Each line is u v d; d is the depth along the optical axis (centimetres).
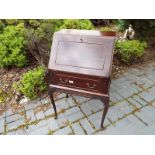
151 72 373
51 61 226
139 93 317
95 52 212
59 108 298
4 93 333
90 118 275
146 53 449
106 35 226
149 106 288
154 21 399
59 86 236
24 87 322
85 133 254
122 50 392
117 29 546
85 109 292
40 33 341
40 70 336
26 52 379
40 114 290
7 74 368
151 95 311
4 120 286
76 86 227
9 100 323
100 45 212
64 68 219
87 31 252
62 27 373
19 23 400
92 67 209
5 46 366
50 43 354
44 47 355
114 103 299
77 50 219
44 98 322
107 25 619
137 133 247
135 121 264
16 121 282
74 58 218
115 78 361
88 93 224
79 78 217
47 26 352
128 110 283
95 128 259
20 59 362
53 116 285
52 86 239
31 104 312
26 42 360
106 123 264
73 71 214
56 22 389
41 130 263
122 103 297
